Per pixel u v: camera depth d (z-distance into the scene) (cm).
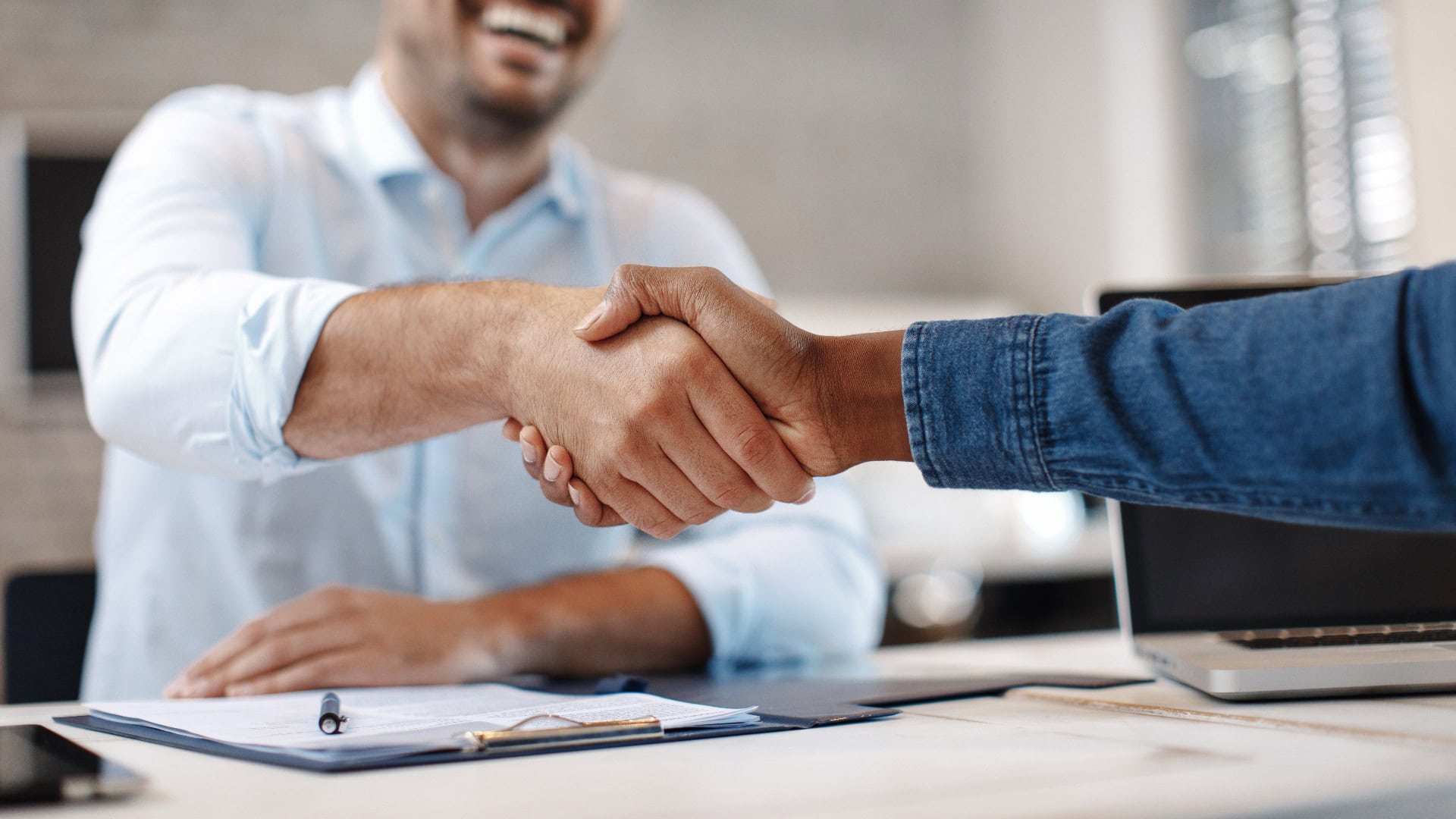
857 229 407
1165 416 53
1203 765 43
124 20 314
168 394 86
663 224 152
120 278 98
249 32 327
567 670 95
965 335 60
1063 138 385
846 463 69
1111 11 368
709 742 52
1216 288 85
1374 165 296
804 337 68
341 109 140
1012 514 345
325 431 83
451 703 68
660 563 108
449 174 139
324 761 46
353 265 134
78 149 300
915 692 70
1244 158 335
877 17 415
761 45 398
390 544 128
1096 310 85
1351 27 303
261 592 123
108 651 125
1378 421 48
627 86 379
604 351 73
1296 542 83
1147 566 82
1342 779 40
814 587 111
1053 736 52
